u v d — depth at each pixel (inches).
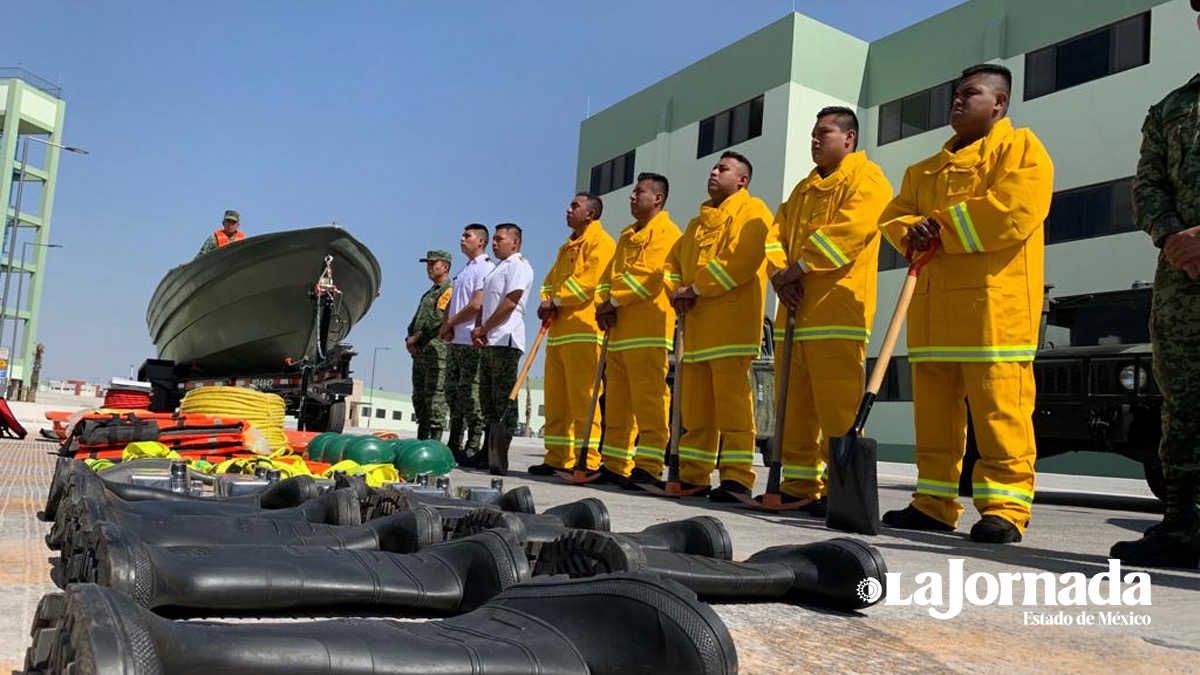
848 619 82.4
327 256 398.9
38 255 1641.2
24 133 1660.9
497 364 295.1
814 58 759.7
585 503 104.7
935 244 159.6
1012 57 682.2
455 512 110.3
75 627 35.3
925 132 740.7
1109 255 605.9
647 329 239.8
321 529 88.1
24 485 157.9
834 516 156.8
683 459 227.8
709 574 79.4
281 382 409.1
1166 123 126.6
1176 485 123.3
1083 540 163.6
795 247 197.9
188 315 434.9
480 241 321.4
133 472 145.2
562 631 52.1
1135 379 231.1
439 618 70.5
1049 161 157.1
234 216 443.8
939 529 168.2
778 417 194.7
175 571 62.1
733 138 801.6
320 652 44.2
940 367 167.3
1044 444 256.7
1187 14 579.2
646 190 246.2
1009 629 81.6
